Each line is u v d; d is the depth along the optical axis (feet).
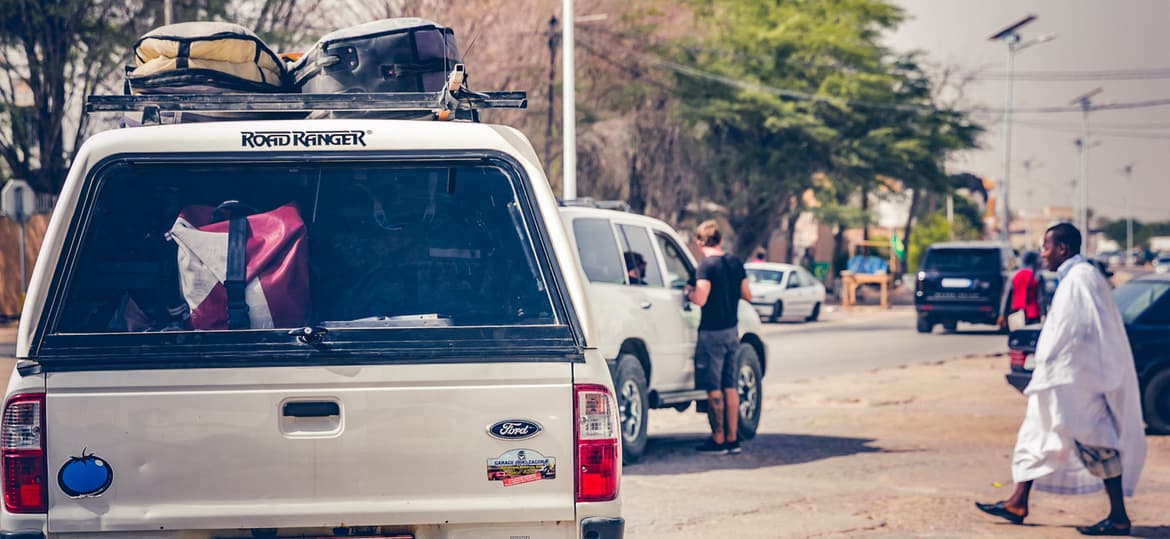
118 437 16.55
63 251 17.06
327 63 20.58
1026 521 32.63
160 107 18.69
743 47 174.70
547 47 133.90
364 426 16.78
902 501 35.32
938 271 116.47
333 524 16.75
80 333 16.72
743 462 42.55
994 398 63.05
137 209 17.89
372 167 18.10
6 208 98.94
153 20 108.68
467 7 125.59
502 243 18.20
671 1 168.04
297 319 17.76
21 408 16.44
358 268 18.21
